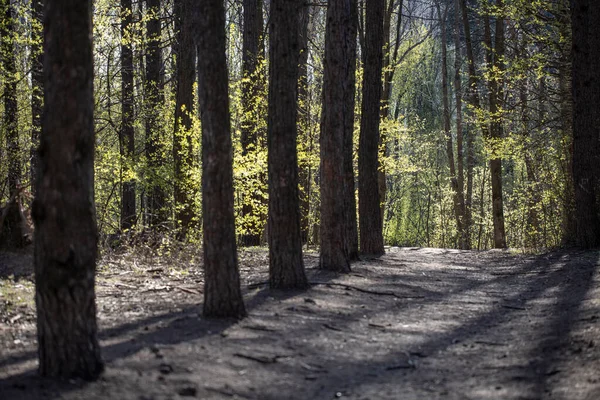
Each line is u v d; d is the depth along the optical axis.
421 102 49.53
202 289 10.16
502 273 14.85
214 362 5.98
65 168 5.06
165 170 15.55
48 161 5.07
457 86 32.03
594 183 17.19
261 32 23.39
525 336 7.91
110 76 17.02
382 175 25.48
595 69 16.91
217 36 7.48
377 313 9.18
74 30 5.08
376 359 6.80
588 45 16.78
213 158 7.59
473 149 33.50
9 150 14.19
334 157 11.95
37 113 14.69
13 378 5.20
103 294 9.39
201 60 7.50
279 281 10.19
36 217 5.09
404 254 18.55
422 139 39.91
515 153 21.53
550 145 21.31
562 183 20.27
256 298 9.30
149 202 19.31
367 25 16.61
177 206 15.88
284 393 5.46
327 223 12.24
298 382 5.79
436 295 11.26
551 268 14.70
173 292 9.86
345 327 8.11
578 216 17.56
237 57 27.05
